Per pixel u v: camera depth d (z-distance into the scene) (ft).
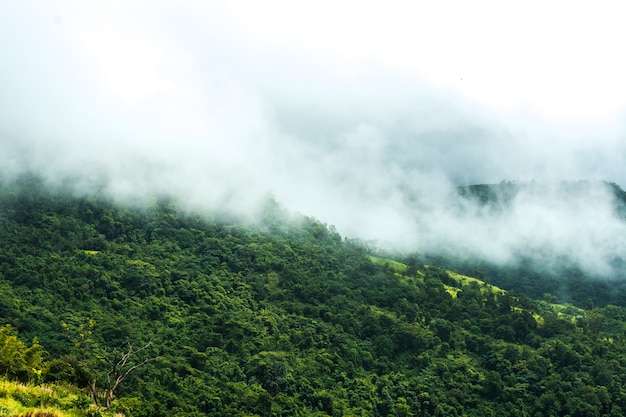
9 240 427.33
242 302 428.15
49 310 361.51
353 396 350.84
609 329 494.18
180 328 379.76
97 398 204.54
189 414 288.71
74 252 433.48
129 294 404.16
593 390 355.97
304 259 510.99
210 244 492.13
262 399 315.17
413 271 560.61
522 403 363.35
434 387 375.86
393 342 416.67
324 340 400.06
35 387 179.93
